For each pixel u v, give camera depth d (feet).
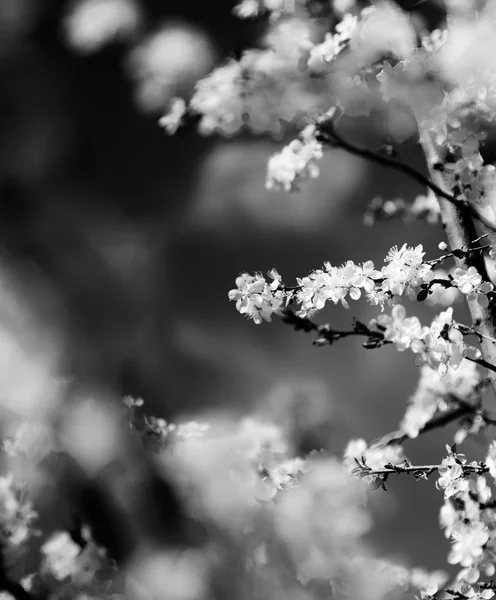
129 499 5.34
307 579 5.20
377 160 4.82
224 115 4.86
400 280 4.68
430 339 4.65
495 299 4.71
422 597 4.89
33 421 5.46
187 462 5.24
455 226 4.87
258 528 5.22
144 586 5.37
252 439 5.17
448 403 5.03
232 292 4.73
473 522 4.79
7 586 5.26
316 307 4.70
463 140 4.76
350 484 5.07
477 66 4.70
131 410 5.40
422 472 4.85
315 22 4.96
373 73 4.83
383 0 4.85
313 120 4.86
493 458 4.80
